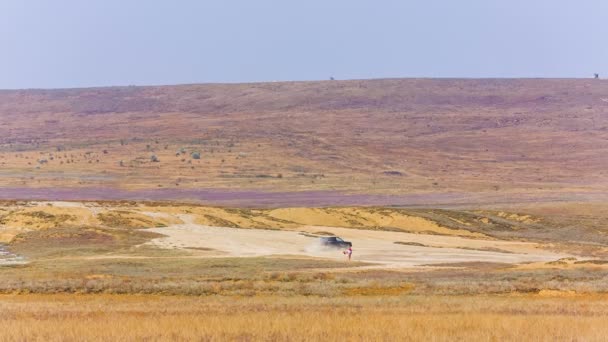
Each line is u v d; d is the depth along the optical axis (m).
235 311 84.94
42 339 62.50
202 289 110.38
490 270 155.25
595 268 155.75
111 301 98.81
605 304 93.19
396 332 66.31
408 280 126.69
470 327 69.31
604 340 63.16
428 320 73.94
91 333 65.25
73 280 119.69
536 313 83.50
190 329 67.75
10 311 84.31
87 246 191.75
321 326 69.31
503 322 72.19
